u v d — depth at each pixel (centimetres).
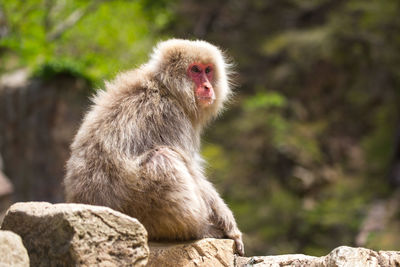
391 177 3147
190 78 890
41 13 2698
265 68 3788
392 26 3472
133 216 798
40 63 2536
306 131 3503
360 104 3678
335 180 3331
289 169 3334
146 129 818
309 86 3694
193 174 839
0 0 2569
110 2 2789
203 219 822
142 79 866
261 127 3434
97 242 645
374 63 3578
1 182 1875
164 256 787
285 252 2869
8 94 2406
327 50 3509
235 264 827
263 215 3080
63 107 2369
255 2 3881
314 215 3005
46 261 655
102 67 2573
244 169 3366
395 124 3469
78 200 809
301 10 3894
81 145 836
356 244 2647
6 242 590
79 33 2748
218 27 3869
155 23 3091
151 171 784
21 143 2377
